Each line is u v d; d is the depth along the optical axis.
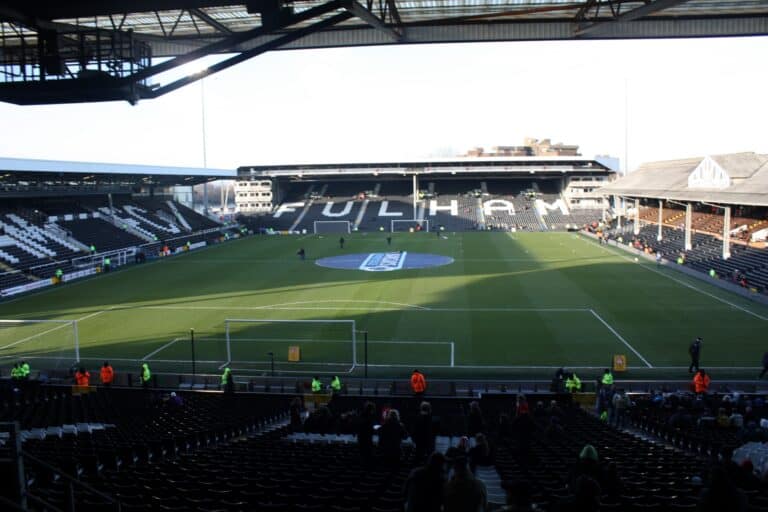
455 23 14.86
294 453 13.40
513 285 49.53
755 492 9.31
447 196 114.88
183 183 97.94
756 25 15.48
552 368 29.17
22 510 4.98
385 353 31.95
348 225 101.00
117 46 11.11
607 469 9.38
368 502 9.12
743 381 26.69
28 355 32.72
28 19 10.75
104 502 8.70
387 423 11.64
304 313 40.94
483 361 30.34
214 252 75.75
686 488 10.11
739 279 46.47
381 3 13.29
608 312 39.78
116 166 64.06
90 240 70.00
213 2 10.51
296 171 108.94
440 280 52.53
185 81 11.59
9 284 51.12
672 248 65.00
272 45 11.59
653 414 21.03
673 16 15.48
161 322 39.34
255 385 28.11
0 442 11.69
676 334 34.47
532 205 109.00
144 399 24.52
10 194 61.50
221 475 10.99
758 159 58.22
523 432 13.16
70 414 20.59
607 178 106.81
